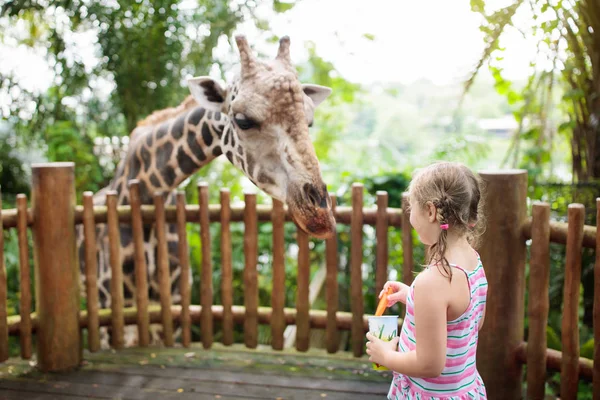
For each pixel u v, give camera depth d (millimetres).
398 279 5215
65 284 3256
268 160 2805
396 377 1889
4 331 3234
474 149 6535
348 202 5488
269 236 5574
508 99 4516
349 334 4980
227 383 3164
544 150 4395
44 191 3170
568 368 2721
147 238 3699
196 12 5430
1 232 3186
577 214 2613
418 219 1732
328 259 3359
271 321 3484
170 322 3553
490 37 3701
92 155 5816
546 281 2768
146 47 5172
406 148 12891
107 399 3002
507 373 2895
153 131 3621
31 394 3049
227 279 3482
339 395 3035
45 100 5773
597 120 3617
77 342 3340
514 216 2783
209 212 3439
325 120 8945
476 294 1710
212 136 3352
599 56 3562
